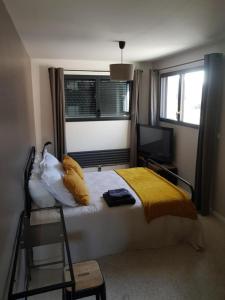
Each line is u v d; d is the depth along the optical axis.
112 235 2.46
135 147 5.07
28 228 1.99
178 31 2.61
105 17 2.14
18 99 2.23
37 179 2.43
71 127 4.80
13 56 2.09
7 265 1.44
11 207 1.62
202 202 3.36
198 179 3.39
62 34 2.70
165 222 2.58
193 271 2.30
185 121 4.11
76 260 2.39
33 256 2.15
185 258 2.48
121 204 2.52
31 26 2.37
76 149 4.91
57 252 2.25
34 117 4.40
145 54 3.99
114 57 4.32
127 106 5.10
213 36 2.81
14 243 1.70
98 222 2.40
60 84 4.44
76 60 4.60
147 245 2.59
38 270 1.89
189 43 3.18
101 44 3.21
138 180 3.17
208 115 3.11
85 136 4.91
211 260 2.46
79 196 2.44
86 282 1.62
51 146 4.72
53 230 1.98
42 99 4.56
